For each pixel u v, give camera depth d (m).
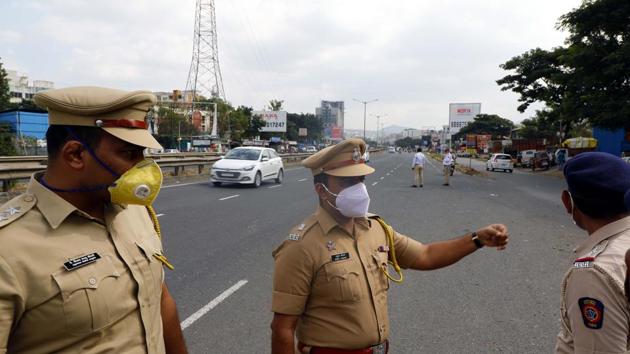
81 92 1.46
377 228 2.24
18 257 1.31
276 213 10.38
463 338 3.89
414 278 5.62
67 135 1.46
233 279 5.39
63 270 1.36
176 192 14.28
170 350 1.93
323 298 1.99
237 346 3.66
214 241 7.39
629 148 37.38
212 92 73.00
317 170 2.05
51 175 1.49
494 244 2.27
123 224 1.61
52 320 1.34
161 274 1.71
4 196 10.47
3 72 45.12
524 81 34.31
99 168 1.47
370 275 2.04
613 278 1.44
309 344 2.03
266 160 17.94
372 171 2.02
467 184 21.27
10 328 1.29
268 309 4.45
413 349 3.69
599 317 1.43
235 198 13.10
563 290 1.64
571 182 1.70
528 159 45.94
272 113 77.50
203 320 4.17
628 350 1.42
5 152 17.05
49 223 1.41
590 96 24.33
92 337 1.40
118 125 1.46
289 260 1.99
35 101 1.46
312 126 119.19
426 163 49.69
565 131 44.59
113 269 1.47
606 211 1.61
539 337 3.91
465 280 5.54
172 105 67.88
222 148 53.78
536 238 8.07
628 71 21.61
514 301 4.80
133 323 1.52
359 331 1.97
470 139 82.75
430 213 11.06
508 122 101.38
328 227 2.02
